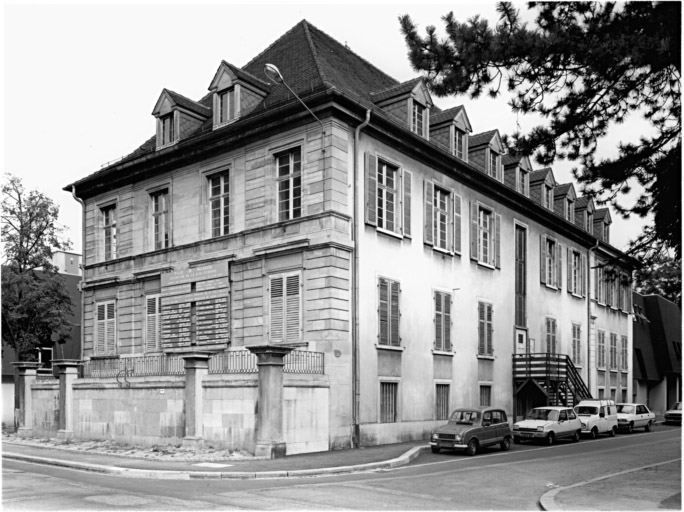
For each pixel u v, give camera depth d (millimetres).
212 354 21453
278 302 23625
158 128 29359
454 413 23328
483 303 30734
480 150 32781
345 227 23000
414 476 16500
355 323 22922
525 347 34094
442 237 28609
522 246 35125
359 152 23859
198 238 26906
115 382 23750
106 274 30875
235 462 18281
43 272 36719
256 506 11938
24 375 28625
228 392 20281
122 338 29656
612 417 32031
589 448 24922
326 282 22297
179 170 28078
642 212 17438
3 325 35406
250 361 23359
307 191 23266
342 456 19625
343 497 13086
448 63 16062
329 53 28719
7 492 13406
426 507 12195
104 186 31266
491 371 30938
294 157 24203
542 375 31922
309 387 20844
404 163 26188
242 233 24953
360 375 22969
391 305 24797
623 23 15219
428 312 26906
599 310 44125
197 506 11859
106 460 19281
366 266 23719
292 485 14797
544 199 38906
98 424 24344
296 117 23469
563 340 38375
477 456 21578
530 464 19297
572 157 17000
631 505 12367
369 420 23219
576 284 41250
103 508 11578
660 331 56781
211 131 26938
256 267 24453
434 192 28047
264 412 19359
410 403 25391
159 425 21938
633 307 54250
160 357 26766
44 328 36219
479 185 30672
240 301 24844
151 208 29500
